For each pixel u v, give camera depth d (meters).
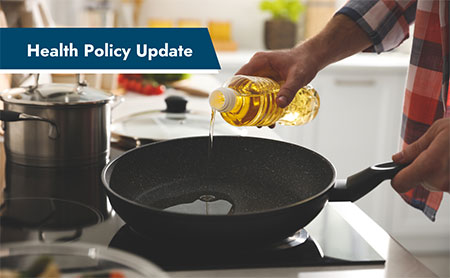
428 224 2.99
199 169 1.13
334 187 0.97
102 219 1.00
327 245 0.93
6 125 1.24
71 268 0.71
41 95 1.21
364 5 1.35
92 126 1.25
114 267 0.70
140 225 0.88
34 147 1.22
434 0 1.37
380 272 0.87
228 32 3.61
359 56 3.32
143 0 3.62
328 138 3.07
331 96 3.02
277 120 1.18
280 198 1.06
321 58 1.27
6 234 0.93
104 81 1.97
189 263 0.87
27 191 1.10
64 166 1.23
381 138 3.09
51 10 2.99
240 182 1.12
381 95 3.05
